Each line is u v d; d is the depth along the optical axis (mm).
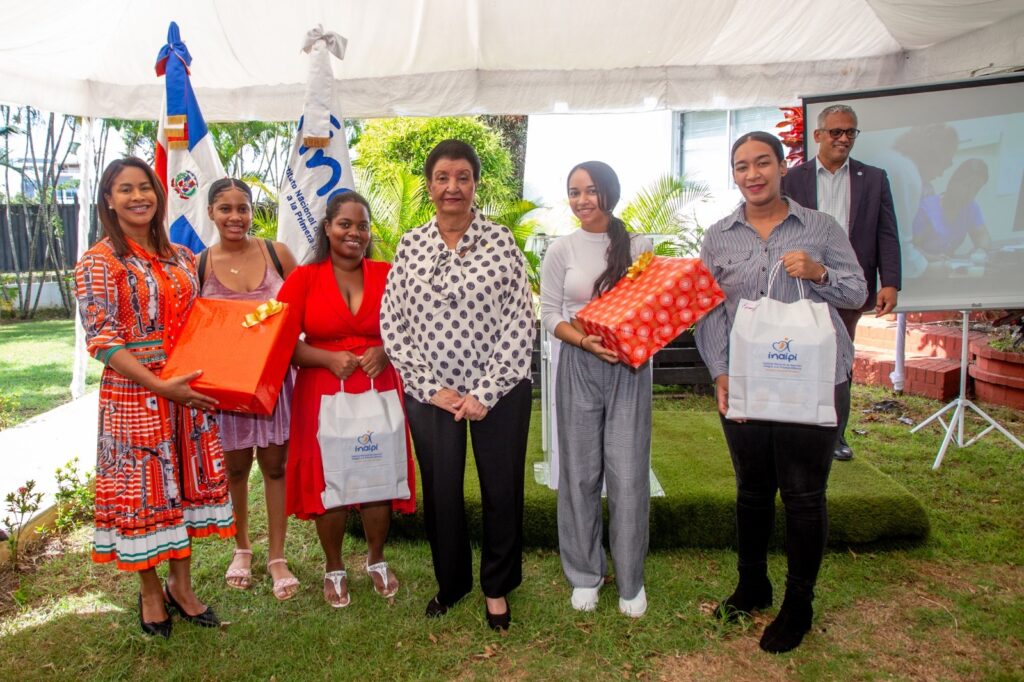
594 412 2814
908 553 3367
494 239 2707
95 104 5344
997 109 4445
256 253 3195
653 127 10484
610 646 2670
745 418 2443
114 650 2740
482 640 2734
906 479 4230
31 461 4609
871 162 4641
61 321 12109
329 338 2852
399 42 5297
